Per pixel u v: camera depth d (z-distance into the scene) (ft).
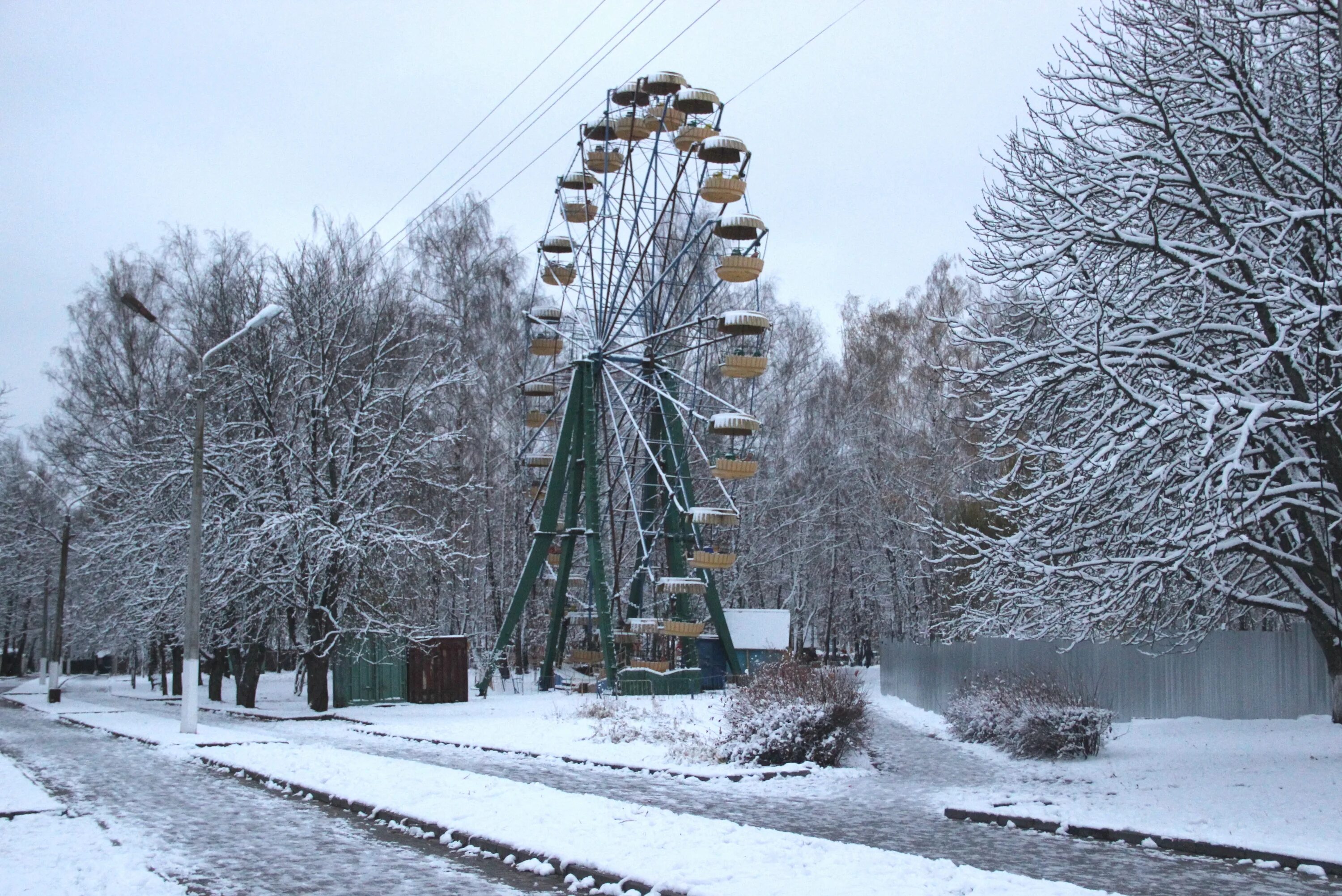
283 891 33.35
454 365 156.15
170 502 119.96
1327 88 59.62
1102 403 58.03
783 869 32.76
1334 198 54.95
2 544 203.82
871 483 177.37
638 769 65.21
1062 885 30.25
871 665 232.73
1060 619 63.52
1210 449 44.42
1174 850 41.37
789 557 191.93
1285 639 80.84
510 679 172.14
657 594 171.83
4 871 35.14
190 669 84.89
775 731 67.05
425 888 33.71
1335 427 52.19
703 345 144.46
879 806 52.95
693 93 143.02
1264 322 53.98
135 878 34.35
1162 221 61.16
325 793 51.01
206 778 59.88
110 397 170.30
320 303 124.88
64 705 143.33
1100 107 58.95
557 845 37.09
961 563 128.16
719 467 137.49
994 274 63.31
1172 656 84.58
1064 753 70.18
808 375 197.06
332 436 122.11
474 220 179.01
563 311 157.79
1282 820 45.44
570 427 148.97
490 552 174.19
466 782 53.16
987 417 59.36
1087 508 58.18
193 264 174.91
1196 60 58.08
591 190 157.38
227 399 128.98
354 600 118.52
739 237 138.92
